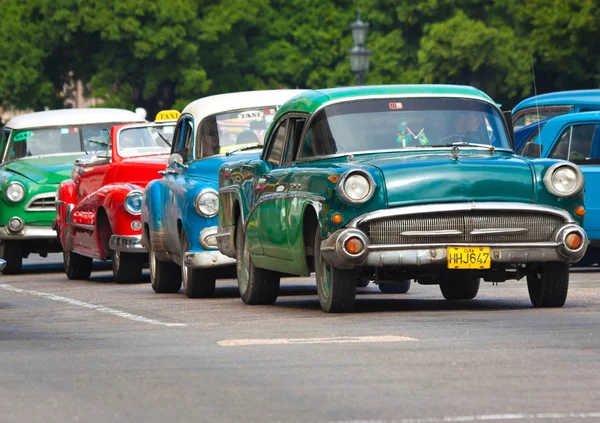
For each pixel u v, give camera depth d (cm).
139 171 3459
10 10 10281
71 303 2747
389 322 2033
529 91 9262
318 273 2239
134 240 3338
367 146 2320
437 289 3005
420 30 10175
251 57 10650
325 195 2152
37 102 10444
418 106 2377
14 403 1382
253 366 1581
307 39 10594
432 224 2117
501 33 9231
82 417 1292
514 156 2267
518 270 2227
